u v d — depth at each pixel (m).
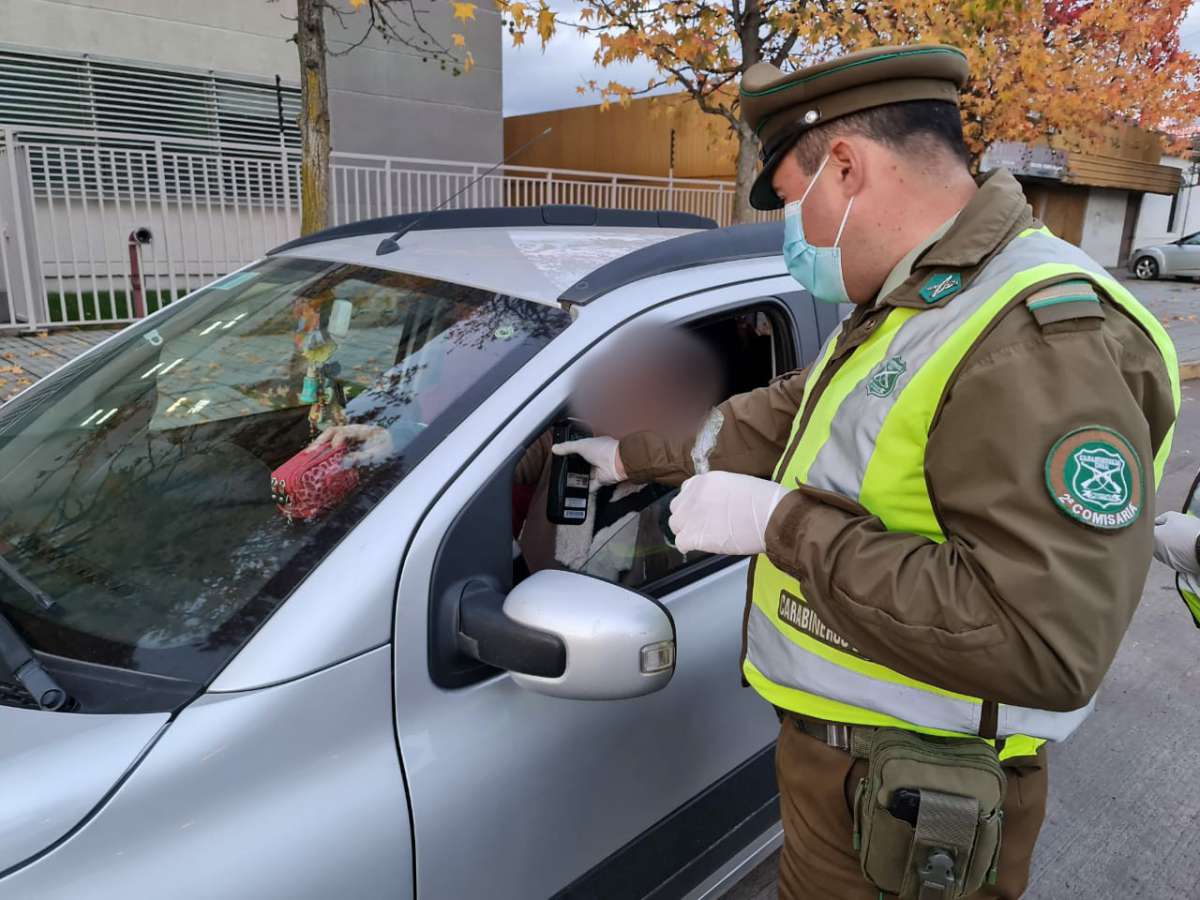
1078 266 1.08
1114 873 2.53
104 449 1.75
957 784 1.15
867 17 6.72
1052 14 9.98
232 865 1.09
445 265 1.92
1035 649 0.96
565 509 1.69
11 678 1.22
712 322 1.84
